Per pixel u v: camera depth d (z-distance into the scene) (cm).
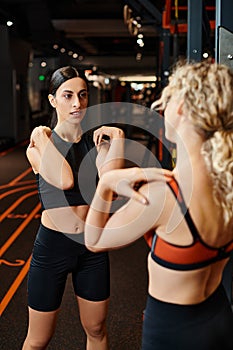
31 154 267
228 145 168
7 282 495
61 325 401
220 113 167
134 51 2902
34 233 671
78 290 275
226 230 178
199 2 432
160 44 1184
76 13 1712
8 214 782
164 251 175
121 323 407
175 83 175
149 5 1077
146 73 2961
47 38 1794
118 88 2333
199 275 175
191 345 177
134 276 515
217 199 174
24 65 1920
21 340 377
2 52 1734
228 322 187
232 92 169
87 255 268
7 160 1414
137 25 1162
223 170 168
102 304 274
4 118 1800
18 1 1533
